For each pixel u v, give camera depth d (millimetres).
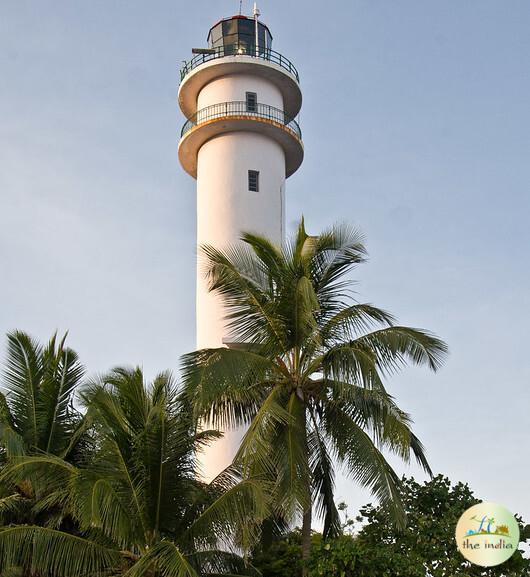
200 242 31453
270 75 33125
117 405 18859
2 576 18297
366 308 19500
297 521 17641
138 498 18047
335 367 19000
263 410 18328
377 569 17312
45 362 23047
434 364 18688
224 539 18500
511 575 17109
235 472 19516
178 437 18609
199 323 30188
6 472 18688
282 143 33156
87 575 17984
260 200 31594
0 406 22172
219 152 32188
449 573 17219
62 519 20000
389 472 18781
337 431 19453
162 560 16109
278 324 19766
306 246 20250
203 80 33406
